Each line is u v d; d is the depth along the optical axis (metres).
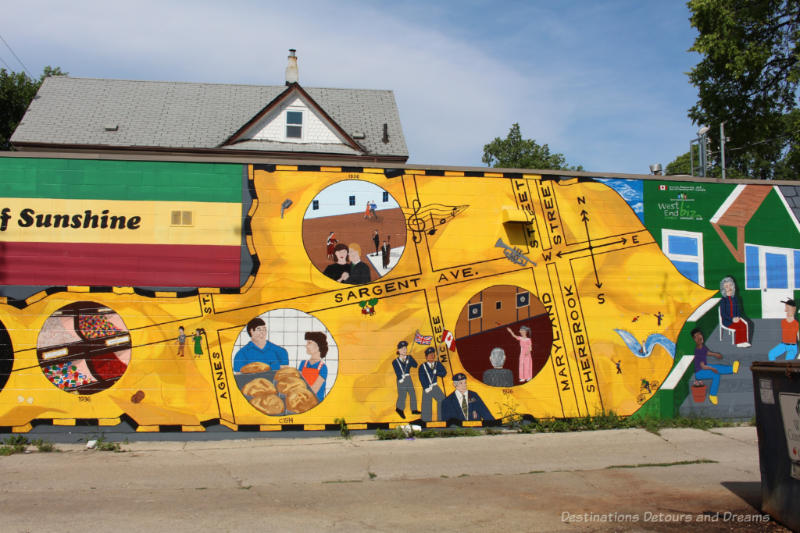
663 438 8.83
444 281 9.40
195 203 9.01
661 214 10.04
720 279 10.09
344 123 24.77
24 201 8.70
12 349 8.52
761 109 21.98
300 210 9.19
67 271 8.69
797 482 5.18
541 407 9.43
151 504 5.89
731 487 6.55
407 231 9.39
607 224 9.88
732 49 20.75
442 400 9.23
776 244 10.30
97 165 8.88
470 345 9.37
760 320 10.13
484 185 9.63
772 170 30.94
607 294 9.77
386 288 9.27
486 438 8.84
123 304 8.75
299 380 8.99
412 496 6.20
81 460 7.66
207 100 24.41
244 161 9.14
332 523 5.34
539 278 9.62
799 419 5.15
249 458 7.77
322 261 9.16
